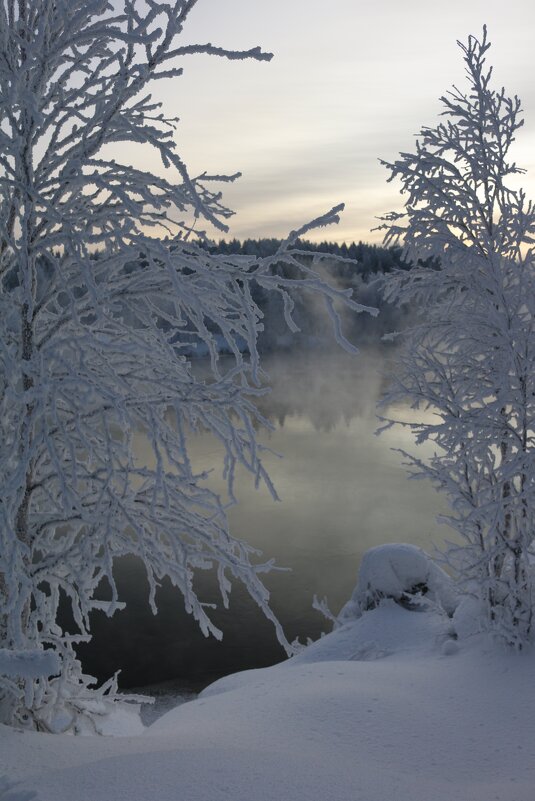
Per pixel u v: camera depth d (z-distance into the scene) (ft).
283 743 19.56
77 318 16.65
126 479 17.76
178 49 15.60
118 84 16.26
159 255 16.25
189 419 18.67
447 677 26.55
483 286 31.99
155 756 14.88
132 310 18.03
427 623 36.91
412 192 33.55
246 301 16.29
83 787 13.12
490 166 31.94
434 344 33.63
